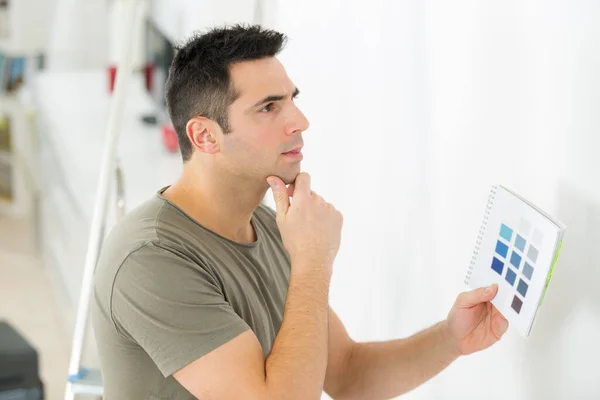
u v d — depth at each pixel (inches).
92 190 139.3
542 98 56.4
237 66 57.7
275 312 63.4
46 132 179.0
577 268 54.5
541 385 59.4
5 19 202.2
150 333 54.6
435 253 72.0
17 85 207.0
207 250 58.7
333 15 85.9
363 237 85.7
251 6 100.6
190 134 59.2
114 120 79.7
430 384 76.3
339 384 70.6
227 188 60.2
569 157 54.1
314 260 58.6
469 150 65.1
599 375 53.1
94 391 74.8
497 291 56.1
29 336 171.8
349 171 86.7
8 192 218.8
